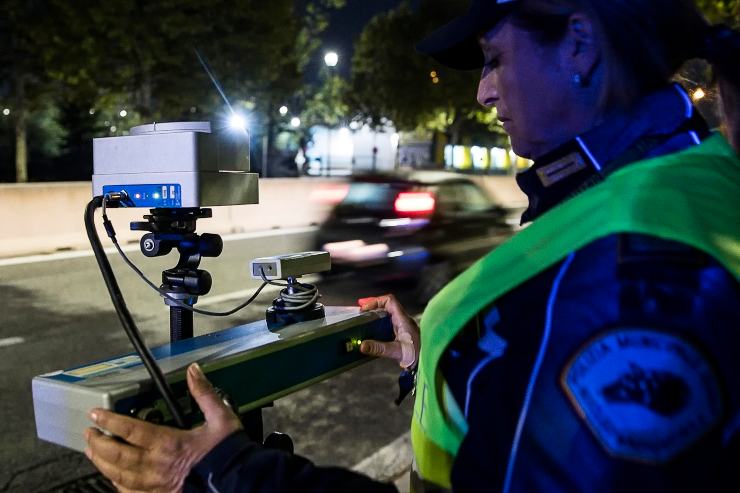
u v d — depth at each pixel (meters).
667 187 0.80
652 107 0.90
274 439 1.43
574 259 0.79
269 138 38.56
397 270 7.83
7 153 31.69
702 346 0.69
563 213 0.86
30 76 22.28
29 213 10.30
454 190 8.40
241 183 1.49
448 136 42.88
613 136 0.90
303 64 31.86
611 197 0.81
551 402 0.74
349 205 8.12
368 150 49.56
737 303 0.72
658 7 0.89
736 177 0.86
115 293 1.07
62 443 1.06
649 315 0.71
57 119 33.19
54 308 6.89
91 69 21.12
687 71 1.21
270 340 1.29
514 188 19.06
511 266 0.86
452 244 8.09
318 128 44.84
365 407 4.43
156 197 1.39
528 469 0.74
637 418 0.68
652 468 0.67
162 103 23.81
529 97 0.95
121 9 19.61
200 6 21.41
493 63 1.01
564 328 0.75
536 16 0.92
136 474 0.93
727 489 0.68
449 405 0.92
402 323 1.56
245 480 0.88
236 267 9.34
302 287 1.49
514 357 0.80
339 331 1.43
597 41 0.89
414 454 1.11
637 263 0.73
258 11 22.66
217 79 23.20
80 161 33.78
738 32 0.93
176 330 1.51
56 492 3.28
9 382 4.74
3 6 19.50
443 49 1.04
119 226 11.18
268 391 1.26
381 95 36.22
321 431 4.08
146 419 1.02
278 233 12.95
